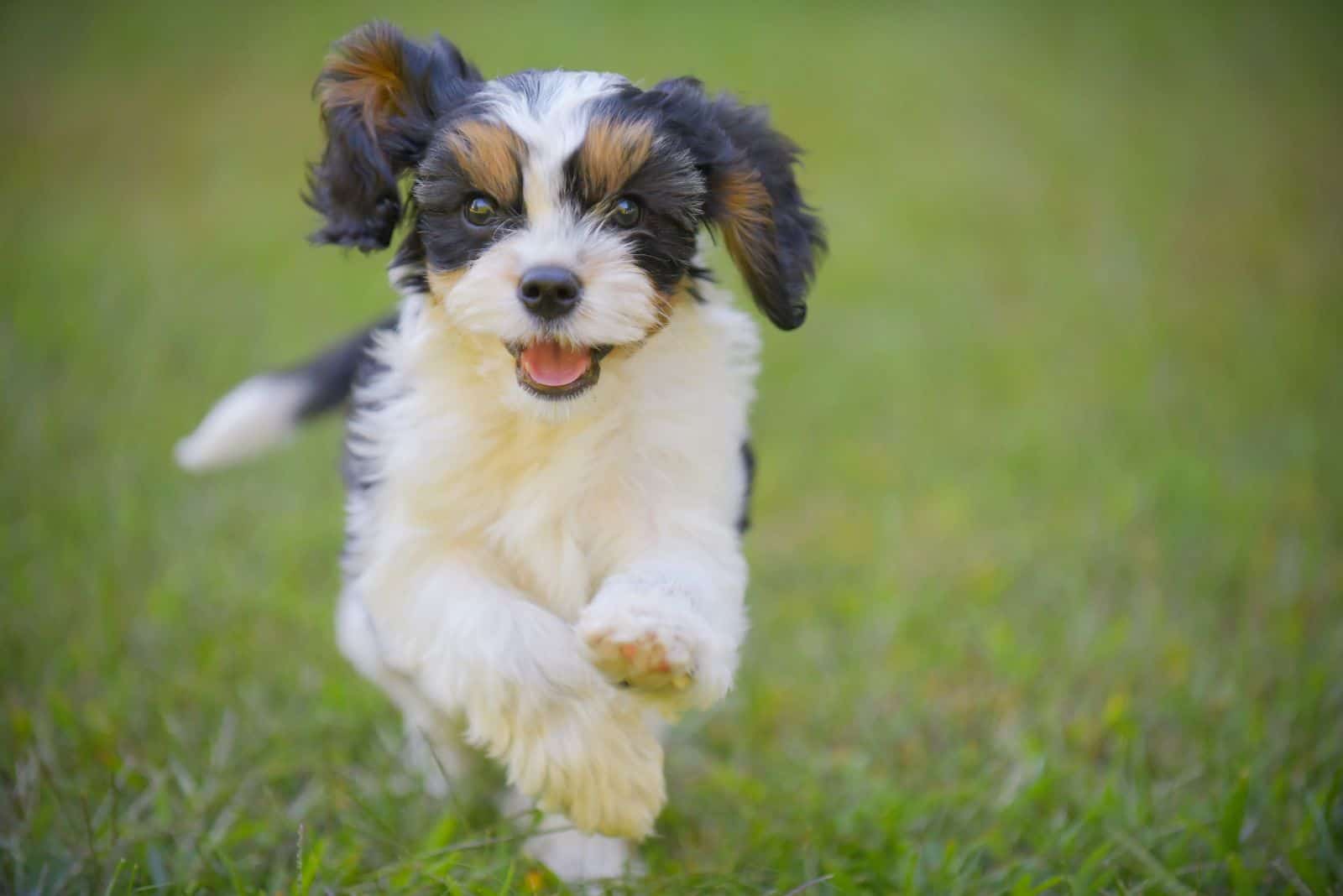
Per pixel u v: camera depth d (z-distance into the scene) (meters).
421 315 4.04
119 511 6.84
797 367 9.54
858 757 5.05
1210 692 5.35
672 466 3.96
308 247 11.84
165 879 4.00
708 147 4.09
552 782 3.73
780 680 5.75
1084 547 6.89
